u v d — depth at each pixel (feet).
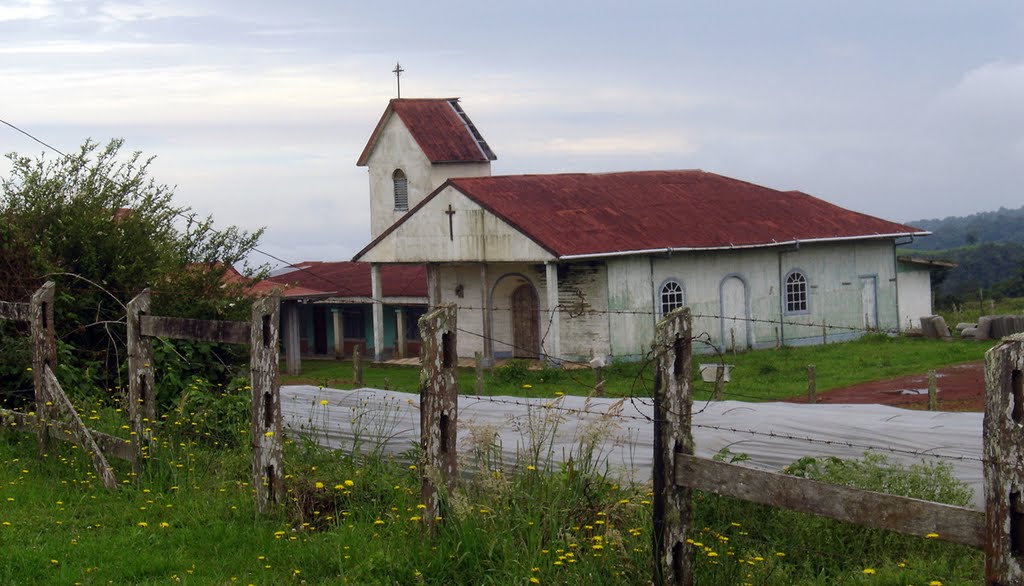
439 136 154.51
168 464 34.78
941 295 206.80
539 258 112.98
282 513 30.19
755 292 127.85
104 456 36.40
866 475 28.76
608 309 115.24
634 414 36.52
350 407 41.52
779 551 26.27
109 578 26.18
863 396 80.43
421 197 153.89
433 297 124.06
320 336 147.02
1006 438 16.93
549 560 24.09
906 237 142.41
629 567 23.30
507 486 27.02
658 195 132.98
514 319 124.16
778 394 84.07
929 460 31.78
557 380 98.32
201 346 44.52
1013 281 209.36
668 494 21.98
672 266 120.47
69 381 46.06
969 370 92.68
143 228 57.52
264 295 30.66
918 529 18.31
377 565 25.62
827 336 134.31
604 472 30.58
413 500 29.81
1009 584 16.97
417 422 38.88
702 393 82.33
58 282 51.83
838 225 136.98
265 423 30.60
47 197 56.08
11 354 46.37
